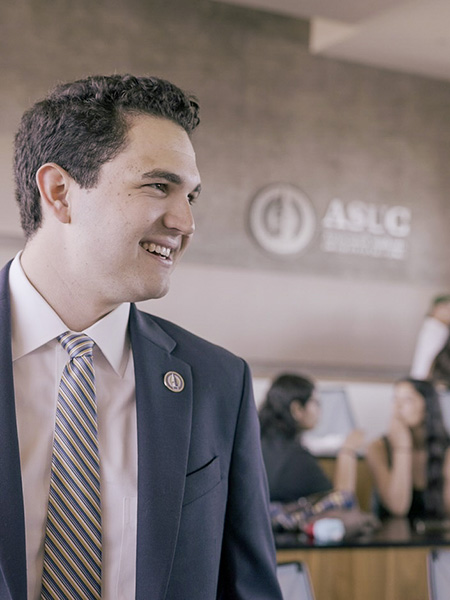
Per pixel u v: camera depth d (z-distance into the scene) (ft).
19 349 3.72
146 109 3.62
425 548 10.60
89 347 3.75
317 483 11.61
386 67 24.76
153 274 3.64
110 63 21.68
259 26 23.30
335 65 24.14
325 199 23.98
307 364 23.63
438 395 12.89
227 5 22.94
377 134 24.66
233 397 4.14
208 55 22.77
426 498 12.54
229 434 4.09
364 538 10.61
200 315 22.49
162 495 3.66
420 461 12.71
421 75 25.23
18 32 20.72
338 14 20.24
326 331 23.86
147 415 3.78
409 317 24.86
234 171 22.98
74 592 3.46
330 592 10.03
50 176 3.65
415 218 25.08
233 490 4.10
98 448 3.62
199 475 3.86
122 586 3.57
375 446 12.85
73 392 3.66
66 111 3.66
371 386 23.49
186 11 22.54
